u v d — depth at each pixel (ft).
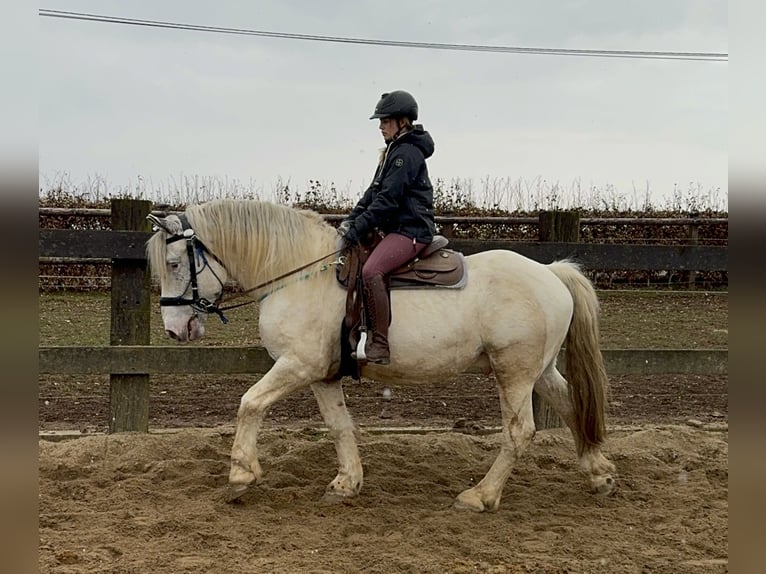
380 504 14.43
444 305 13.85
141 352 17.88
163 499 14.42
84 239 17.67
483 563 11.66
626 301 37.37
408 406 22.35
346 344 13.92
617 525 13.53
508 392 14.11
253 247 14.19
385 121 14.15
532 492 15.31
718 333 30.40
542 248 18.62
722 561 11.82
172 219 14.02
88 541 12.19
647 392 24.86
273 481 15.44
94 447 16.94
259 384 13.96
